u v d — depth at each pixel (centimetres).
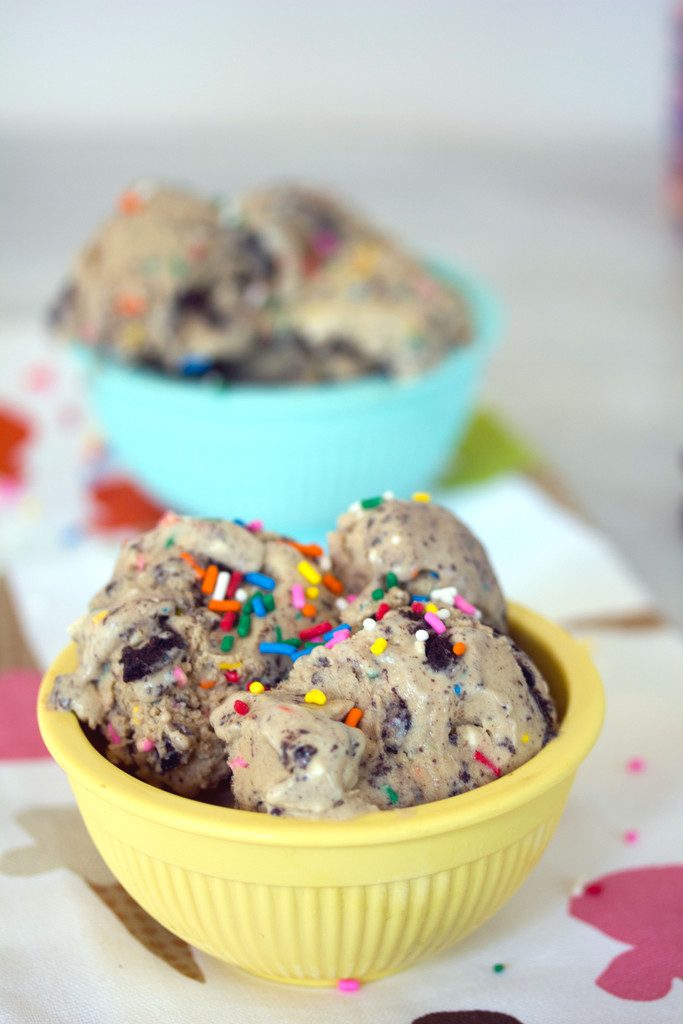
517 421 86
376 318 59
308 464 58
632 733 46
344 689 37
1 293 112
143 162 167
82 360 60
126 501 64
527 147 180
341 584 40
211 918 36
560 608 52
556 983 38
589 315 110
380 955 37
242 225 62
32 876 41
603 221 142
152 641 38
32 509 63
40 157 171
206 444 58
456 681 37
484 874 36
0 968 38
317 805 35
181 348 60
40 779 44
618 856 42
